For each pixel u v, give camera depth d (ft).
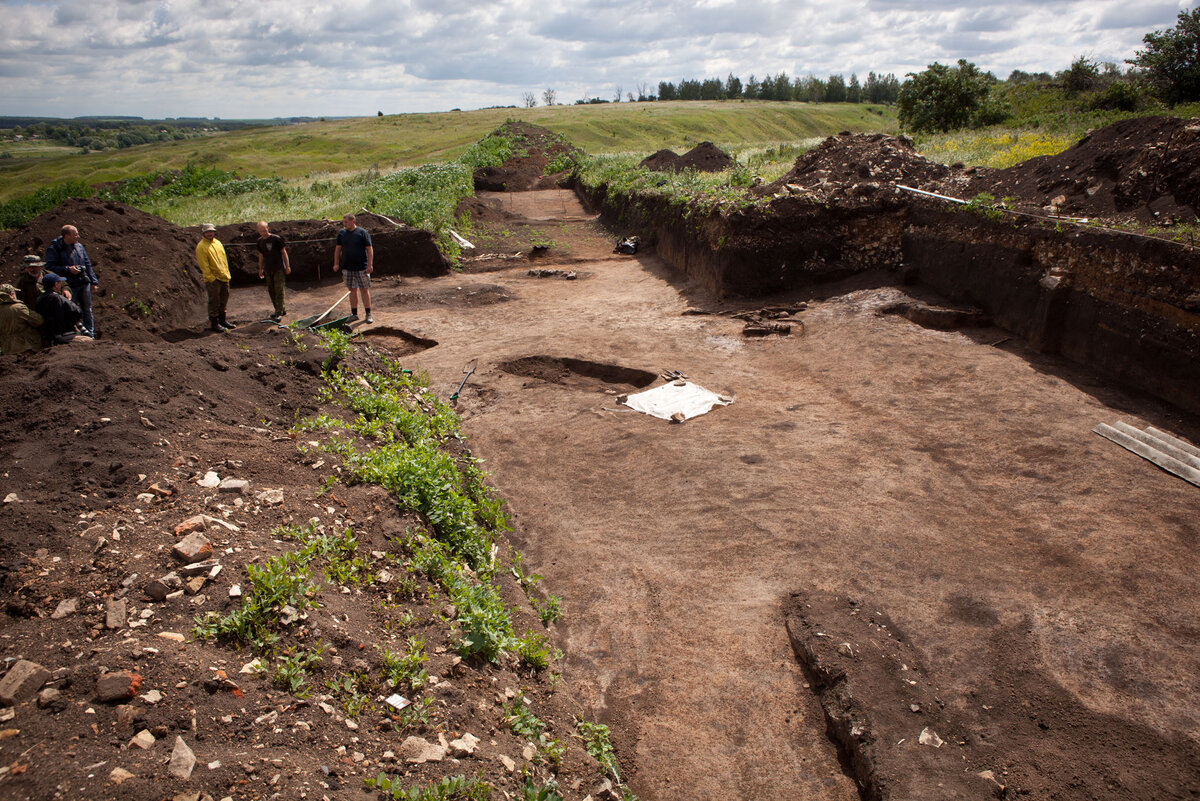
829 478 22.49
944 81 91.40
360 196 75.77
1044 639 15.11
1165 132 33.24
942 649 15.03
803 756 13.34
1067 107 81.51
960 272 36.83
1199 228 27.25
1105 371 28.19
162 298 36.32
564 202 94.38
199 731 9.86
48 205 76.07
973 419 25.53
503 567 18.86
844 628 15.67
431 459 20.44
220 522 14.46
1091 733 12.83
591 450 25.68
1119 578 16.80
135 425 17.17
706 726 14.03
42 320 25.30
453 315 42.98
